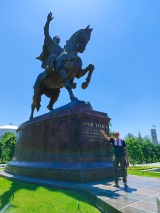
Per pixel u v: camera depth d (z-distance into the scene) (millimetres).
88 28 9766
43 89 11094
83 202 4473
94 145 7559
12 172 10109
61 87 10727
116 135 6059
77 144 7184
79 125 7367
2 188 5922
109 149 8117
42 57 10875
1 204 4199
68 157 7250
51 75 9969
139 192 4859
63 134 7758
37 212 3682
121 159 5801
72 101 8273
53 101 11656
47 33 10078
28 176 8352
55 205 4078
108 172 7180
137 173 11055
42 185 6402
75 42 9641
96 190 5098
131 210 3422
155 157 68812
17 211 3734
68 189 5625
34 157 8922
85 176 6414
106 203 3893
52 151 7949
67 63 9203
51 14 10016
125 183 5617
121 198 4250
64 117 7965
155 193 4742
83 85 9922
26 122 10430
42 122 8984
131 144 57312
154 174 10859
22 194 4973
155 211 3361
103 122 8336
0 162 55938
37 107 11258
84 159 7000
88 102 8391
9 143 43219
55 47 10156
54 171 7113
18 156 10734
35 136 9273
